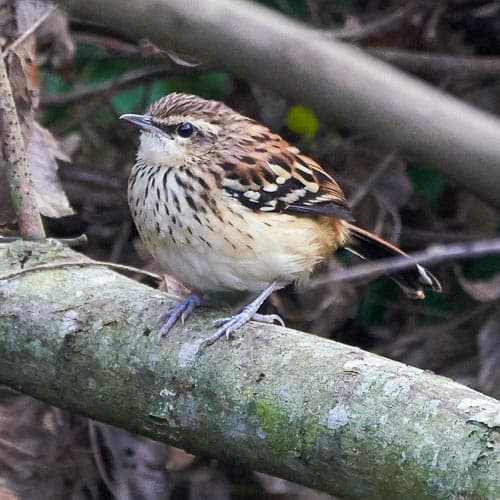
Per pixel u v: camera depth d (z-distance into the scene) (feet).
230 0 11.18
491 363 39.86
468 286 40.47
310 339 24.50
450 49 45.62
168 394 24.95
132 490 36.29
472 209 44.98
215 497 37.81
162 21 11.26
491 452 20.01
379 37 44.34
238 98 43.32
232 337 25.02
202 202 29.30
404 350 42.57
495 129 10.71
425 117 10.80
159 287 33.01
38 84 35.06
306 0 43.45
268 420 23.24
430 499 20.62
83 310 26.81
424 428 21.01
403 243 44.62
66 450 36.24
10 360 27.30
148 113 30.78
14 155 30.17
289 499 37.83
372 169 43.16
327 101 11.02
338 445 22.06
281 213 30.53
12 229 33.68
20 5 35.70
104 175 42.80
